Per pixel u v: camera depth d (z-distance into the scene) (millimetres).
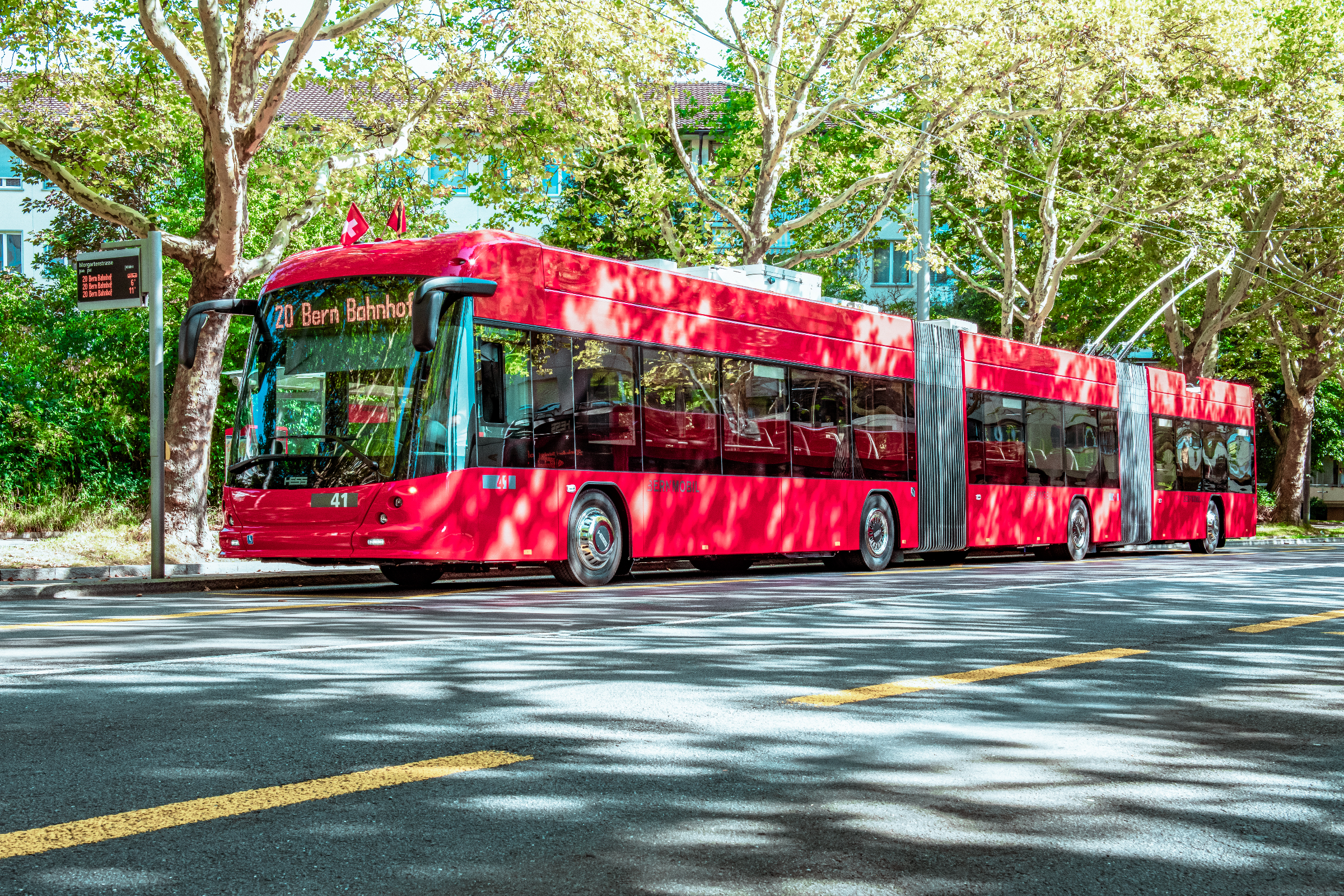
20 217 47156
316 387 13016
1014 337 41906
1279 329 43469
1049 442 22281
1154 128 28469
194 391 18000
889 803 4492
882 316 18516
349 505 12562
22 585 13297
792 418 16719
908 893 3547
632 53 20734
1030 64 24703
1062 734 5793
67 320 25688
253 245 25359
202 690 6395
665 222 27281
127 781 4578
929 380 19359
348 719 5715
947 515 19547
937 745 5469
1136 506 24844
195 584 14516
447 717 5785
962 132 26078
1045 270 31516
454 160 23031
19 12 19828
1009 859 3873
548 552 13422
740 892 3525
